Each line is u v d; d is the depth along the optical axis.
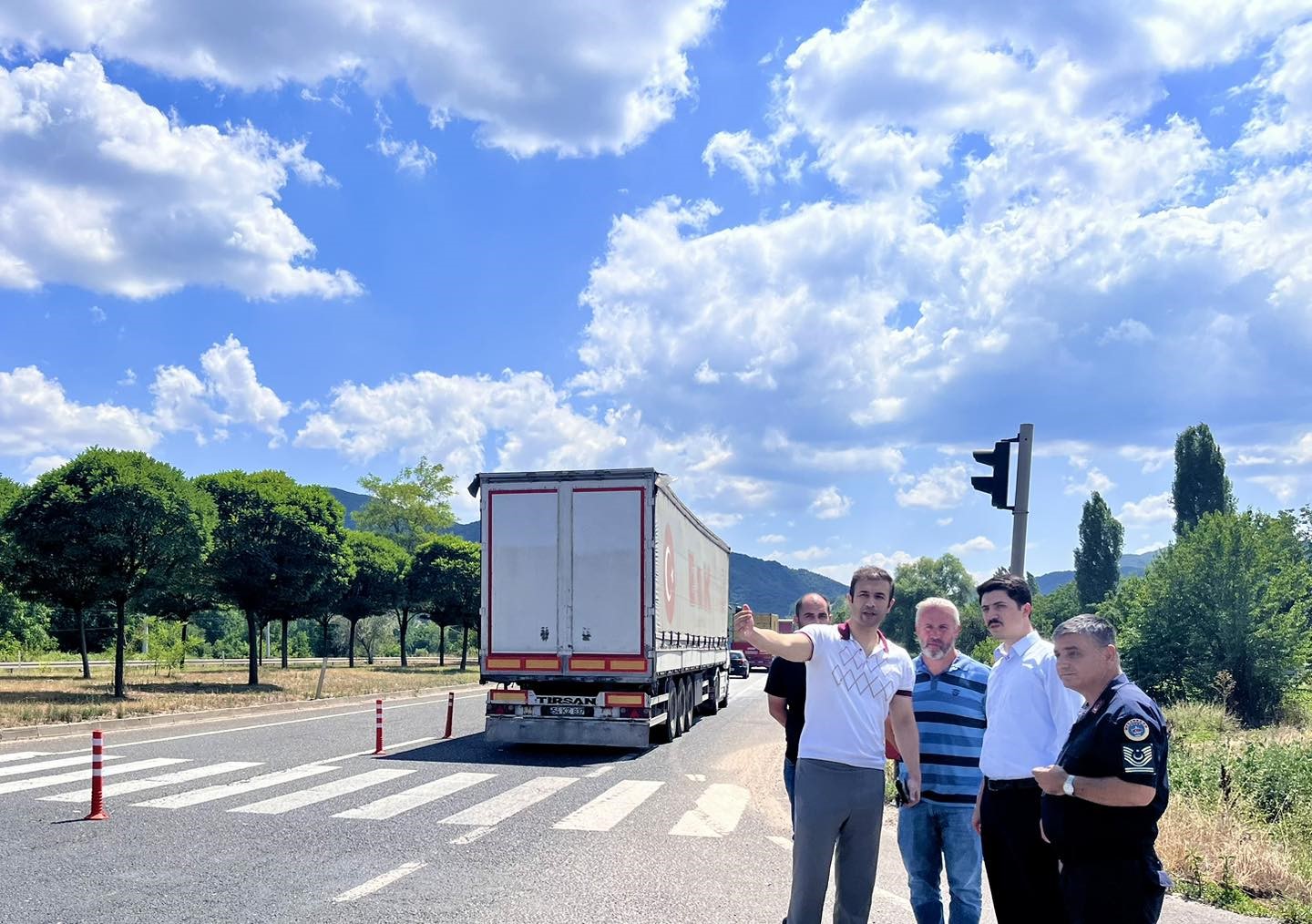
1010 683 4.59
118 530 23.80
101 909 6.08
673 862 7.72
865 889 4.43
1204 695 28.20
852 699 4.45
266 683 33.44
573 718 15.12
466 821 9.24
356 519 81.12
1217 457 62.88
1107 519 78.12
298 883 6.79
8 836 8.27
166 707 20.58
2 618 43.62
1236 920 6.47
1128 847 3.53
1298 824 9.60
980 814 4.61
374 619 67.06
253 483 34.41
